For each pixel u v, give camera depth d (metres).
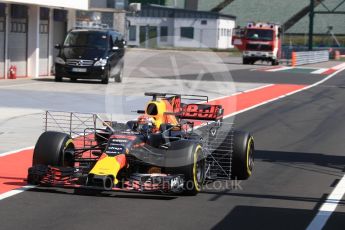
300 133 22.69
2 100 29.31
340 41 128.62
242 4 135.88
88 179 11.74
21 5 41.81
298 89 41.31
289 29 131.88
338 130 23.67
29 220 10.71
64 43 40.50
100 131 14.06
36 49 43.47
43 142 12.97
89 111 26.12
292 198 12.89
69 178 12.43
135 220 10.87
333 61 88.44
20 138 19.59
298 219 11.23
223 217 11.24
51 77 44.09
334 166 16.72
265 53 74.62
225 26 120.81
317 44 128.12
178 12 111.44
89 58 39.38
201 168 13.12
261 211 11.74
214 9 135.88
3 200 12.02
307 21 131.50
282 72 59.50
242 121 25.45
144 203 12.05
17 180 13.75
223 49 114.69
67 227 10.34
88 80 42.28
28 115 24.69
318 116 27.78
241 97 35.22
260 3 135.38
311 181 14.68
